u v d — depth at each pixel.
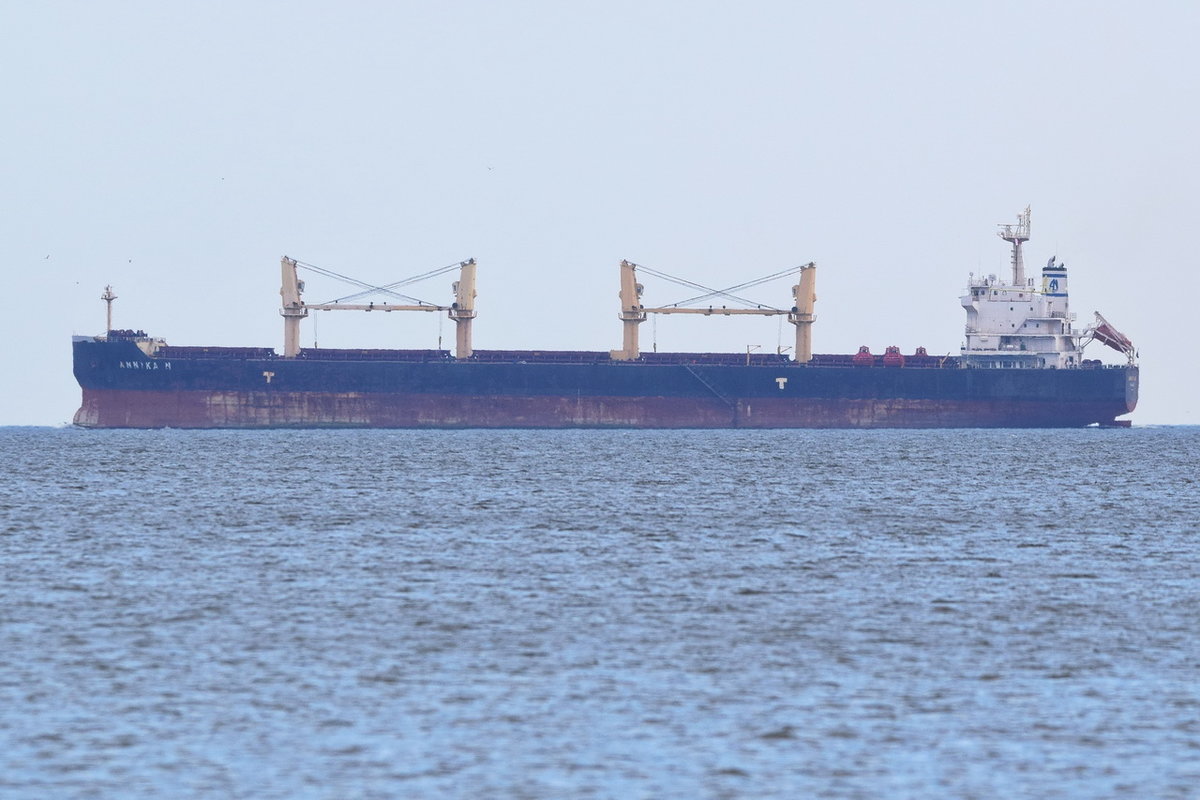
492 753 111.69
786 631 157.12
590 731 117.50
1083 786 105.31
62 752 111.38
